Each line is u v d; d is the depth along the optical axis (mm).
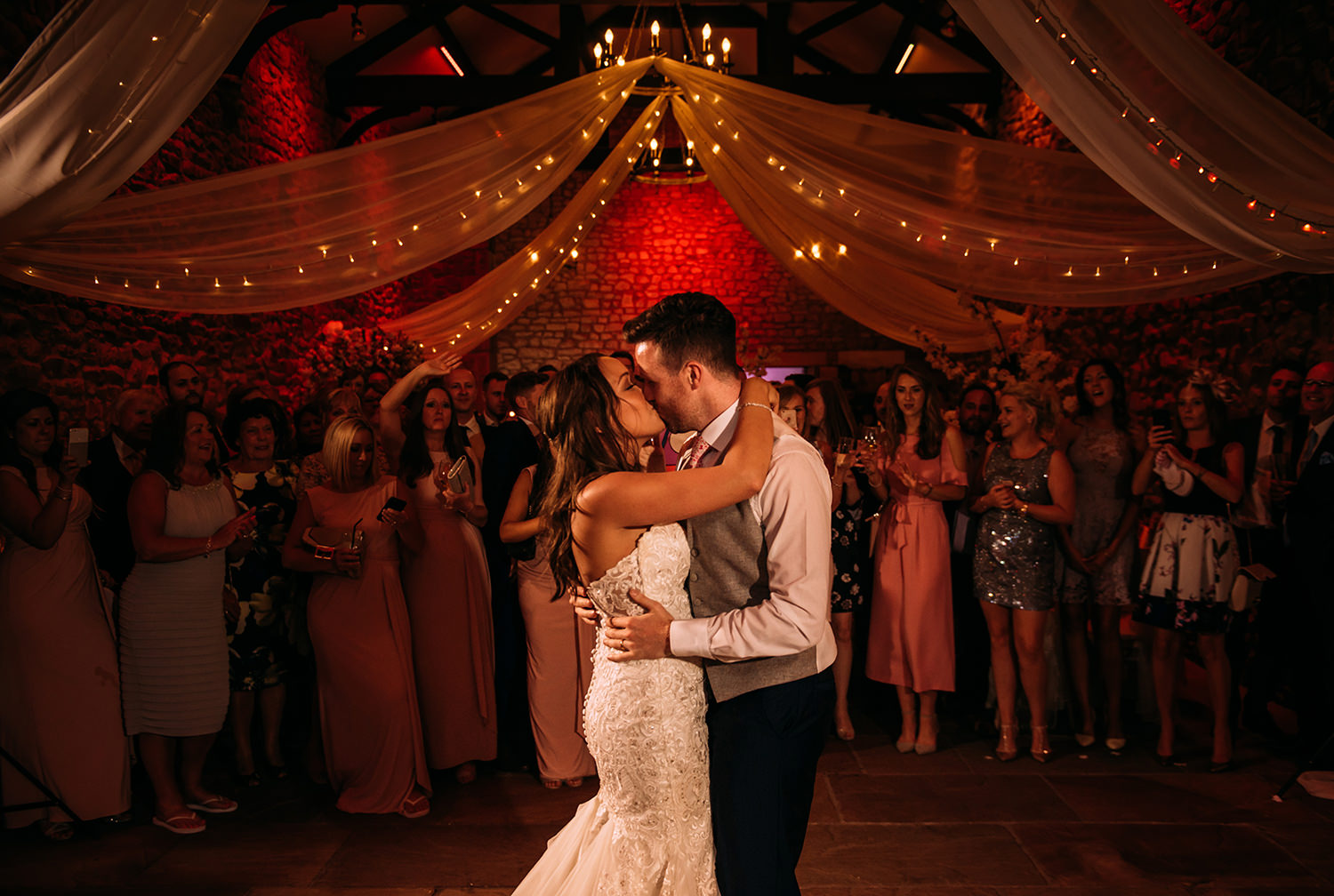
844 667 3820
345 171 3449
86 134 2322
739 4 8531
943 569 3592
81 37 2201
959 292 5523
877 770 3449
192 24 2238
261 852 2777
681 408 1694
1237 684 3883
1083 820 2971
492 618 3539
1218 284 3385
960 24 7652
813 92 7887
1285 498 3561
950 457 3666
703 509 1525
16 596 2812
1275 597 3664
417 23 8109
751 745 1594
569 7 7918
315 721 3334
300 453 4266
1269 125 2369
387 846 2812
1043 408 3580
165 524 2961
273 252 3420
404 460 3352
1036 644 3480
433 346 6805
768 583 1608
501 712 3611
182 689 2930
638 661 1645
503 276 6352
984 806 3098
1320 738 3447
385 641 3078
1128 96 2396
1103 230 3484
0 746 2814
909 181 3711
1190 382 3494
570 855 1779
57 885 2562
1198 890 2518
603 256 11500
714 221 11516
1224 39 4688
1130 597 3621
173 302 3334
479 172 3840
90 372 4629
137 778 3430
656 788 1623
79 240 2988
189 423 3045
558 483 1665
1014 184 3562
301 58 7664
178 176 5531
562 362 11477
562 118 4102
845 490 3828
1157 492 5281
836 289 5996
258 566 3355
